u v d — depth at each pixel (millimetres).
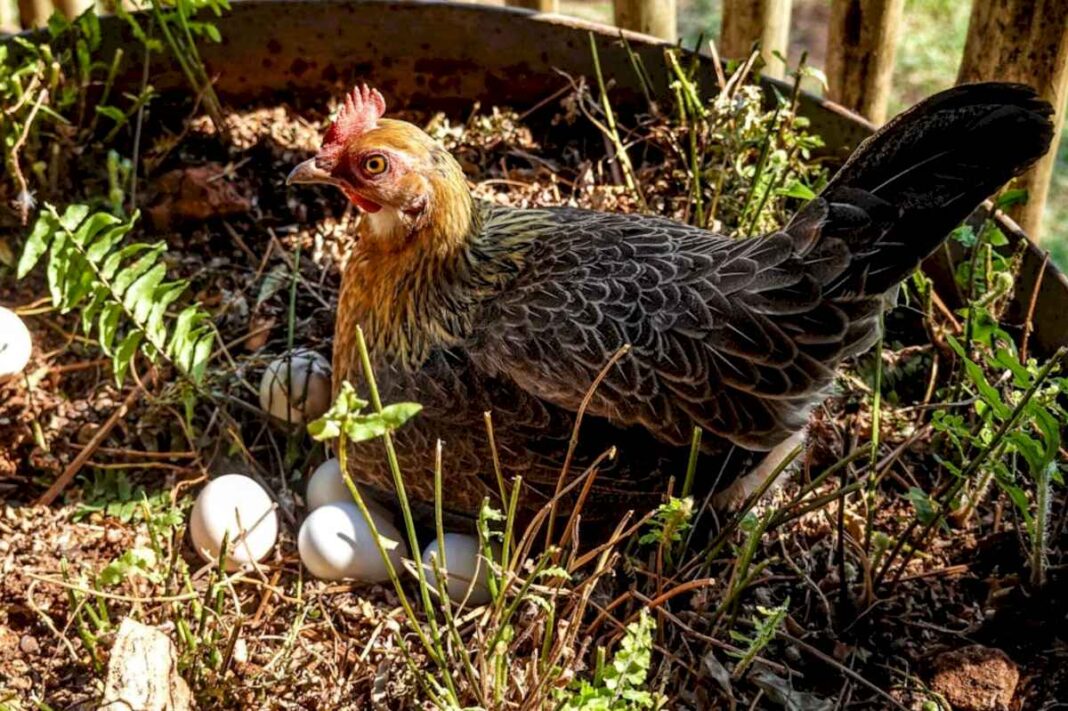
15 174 971
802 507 847
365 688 830
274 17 1066
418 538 905
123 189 1029
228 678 811
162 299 891
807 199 991
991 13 1007
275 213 1042
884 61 1105
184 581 836
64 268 869
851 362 979
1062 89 1013
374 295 868
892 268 809
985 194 803
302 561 866
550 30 1072
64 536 894
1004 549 893
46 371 954
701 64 1066
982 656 833
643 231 872
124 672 765
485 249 870
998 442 824
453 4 1069
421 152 839
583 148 1090
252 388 941
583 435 835
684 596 862
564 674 769
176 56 1068
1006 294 925
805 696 828
